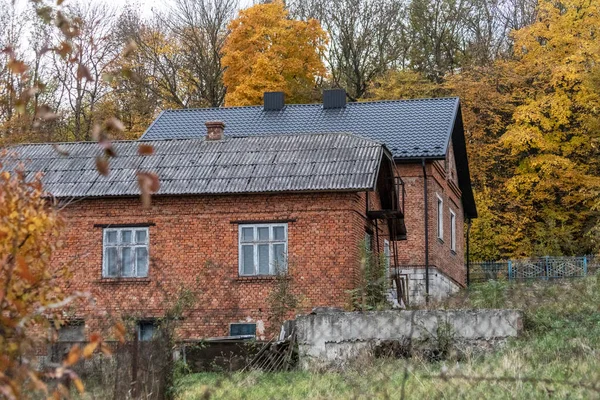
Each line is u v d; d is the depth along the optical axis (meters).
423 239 40.56
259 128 44.75
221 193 30.41
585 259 55.34
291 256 30.30
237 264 30.59
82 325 19.42
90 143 33.81
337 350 20.84
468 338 20.75
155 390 13.58
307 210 30.44
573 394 11.95
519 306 25.00
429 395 12.55
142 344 13.65
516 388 12.59
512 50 68.25
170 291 30.56
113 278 30.66
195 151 32.78
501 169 60.94
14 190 7.78
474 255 59.03
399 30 71.19
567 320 21.98
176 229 31.14
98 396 12.35
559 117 56.53
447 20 70.81
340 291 29.75
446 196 45.06
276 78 59.12
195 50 66.31
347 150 31.53
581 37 58.91
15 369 6.52
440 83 67.69
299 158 31.45
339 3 70.44
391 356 19.78
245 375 16.34
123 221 31.33
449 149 46.16
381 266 28.67
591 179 55.62
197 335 30.25
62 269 8.49
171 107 65.62
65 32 6.23
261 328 30.00
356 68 69.69
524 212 58.25
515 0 71.25
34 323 7.75
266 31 59.44
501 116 61.12
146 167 32.03
